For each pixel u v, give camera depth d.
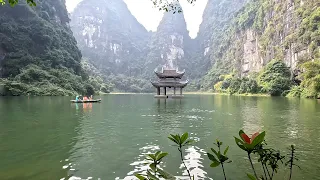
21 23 68.88
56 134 11.92
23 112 20.70
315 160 7.88
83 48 157.50
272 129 13.30
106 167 7.26
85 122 15.70
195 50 175.62
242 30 105.75
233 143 10.13
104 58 156.50
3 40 60.97
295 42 60.78
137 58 168.12
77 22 166.62
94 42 162.62
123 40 171.25
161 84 47.78
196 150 9.07
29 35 68.19
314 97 42.56
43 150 9.09
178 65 158.38
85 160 7.94
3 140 10.64
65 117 17.92
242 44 104.62
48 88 53.72
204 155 8.43
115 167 7.25
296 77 54.88
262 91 63.12
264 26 86.06
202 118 17.83
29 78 55.62
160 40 166.75
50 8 85.06
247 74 94.38
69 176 6.55
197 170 7.00
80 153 8.73
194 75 151.62
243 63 100.88
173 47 163.25
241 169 7.08
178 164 7.50
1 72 59.44
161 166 7.32
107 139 10.91
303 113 20.45
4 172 6.84
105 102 35.38
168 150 9.10
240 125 14.66
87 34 162.50
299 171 6.90
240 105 29.75
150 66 156.50
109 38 166.25
